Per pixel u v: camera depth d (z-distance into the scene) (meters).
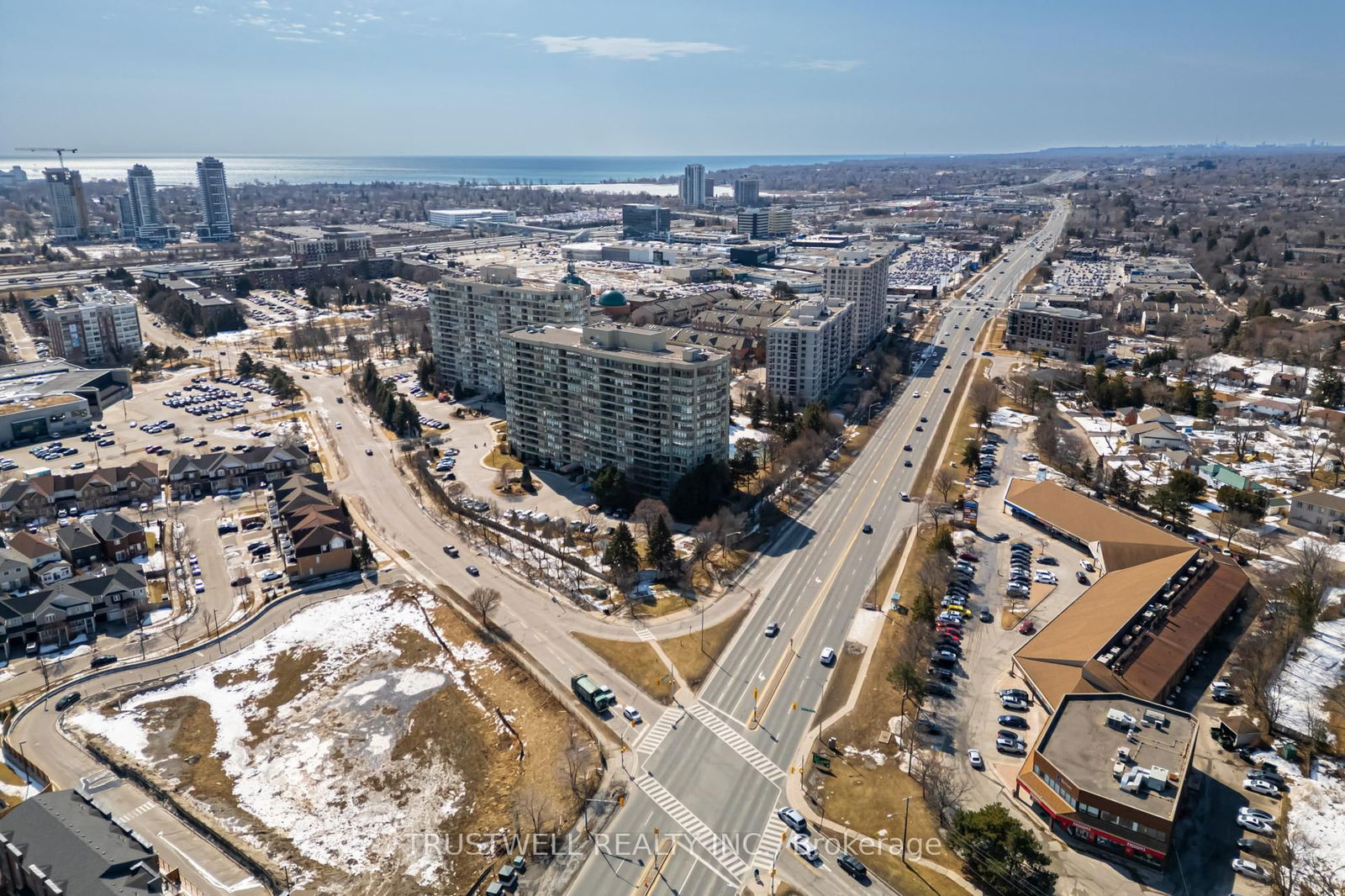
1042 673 184.00
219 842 148.50
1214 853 141.88
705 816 150.62
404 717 182.88
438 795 161.12
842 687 186.00
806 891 135.38
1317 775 158.12
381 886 139.75
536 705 182.50
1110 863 140.12
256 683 195.12
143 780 162.62
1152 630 193.50
